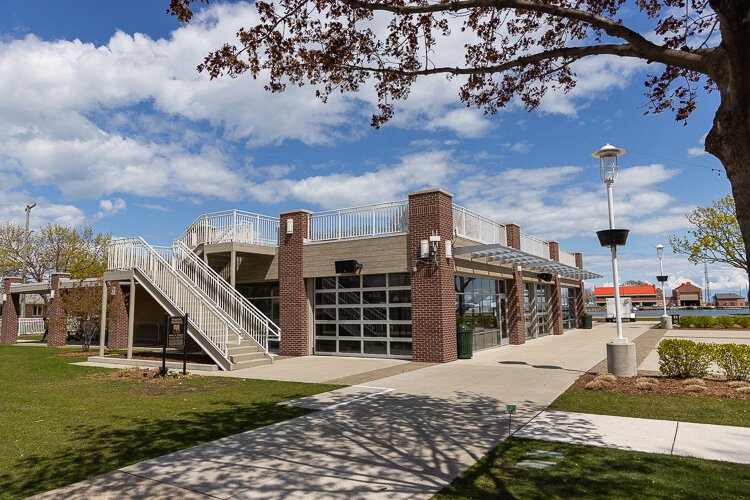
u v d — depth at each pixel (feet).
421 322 49.83
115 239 57.77
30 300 153.38
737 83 11.05
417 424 23.68
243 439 21.54
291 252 59.31
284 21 19.53
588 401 28.09
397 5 18.71
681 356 34.55
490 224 64.08
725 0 10.53
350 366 47.24
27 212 131.23
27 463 18.56
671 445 19.40
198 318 48.39
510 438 20.86
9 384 39.42
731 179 11.37
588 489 14.90
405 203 53.01
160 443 21.13
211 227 61.57
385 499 14.60
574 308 107.76
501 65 20.44
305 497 14.92
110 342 74.69
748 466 16.80
